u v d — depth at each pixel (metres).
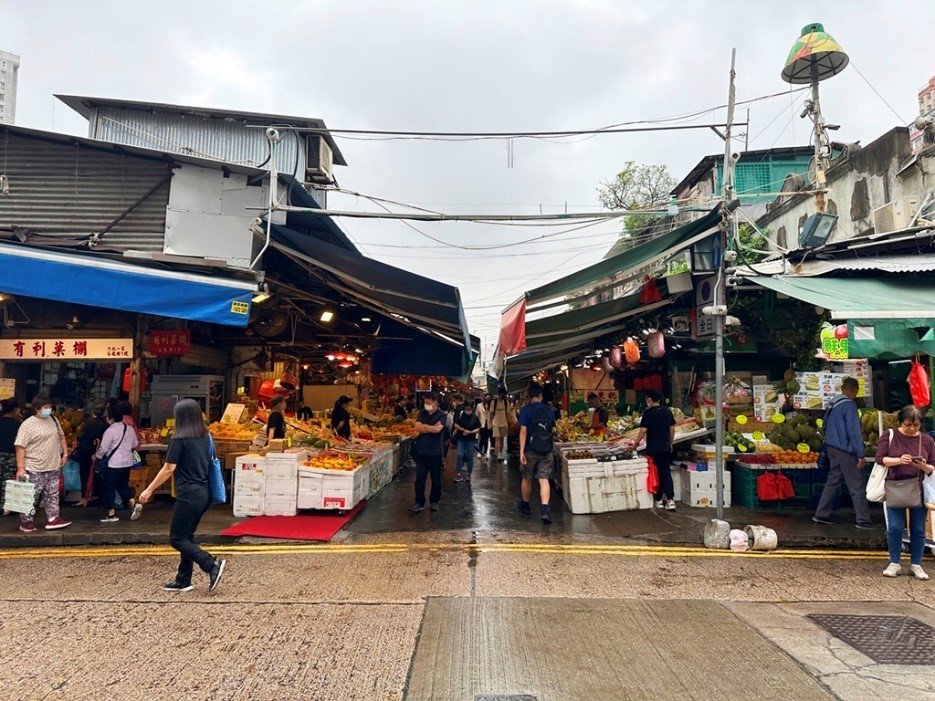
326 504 8.35
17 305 10.03
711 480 9.16
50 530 7.50
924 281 8.20
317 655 4.07
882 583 5.78
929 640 4.37
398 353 14.58
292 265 10.03
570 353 15.65
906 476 5.97
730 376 11.34
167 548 7.02
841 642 4.32
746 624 4.66
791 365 11.59
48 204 8.67
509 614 4.84
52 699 3.47
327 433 11.26
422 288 8.27
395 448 13.23
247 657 4.04
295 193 8.87
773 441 9.50
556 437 12.16
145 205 8.66
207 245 8.58
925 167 11.58
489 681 3.72
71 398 11.02
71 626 4.57
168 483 9.54
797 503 8.96
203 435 5.55
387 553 6.68
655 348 10.65
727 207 7.48
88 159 8.72
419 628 4.54
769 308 9.73
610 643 4.29
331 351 14.91
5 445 8.30
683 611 4.94
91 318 10.17
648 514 8.67
